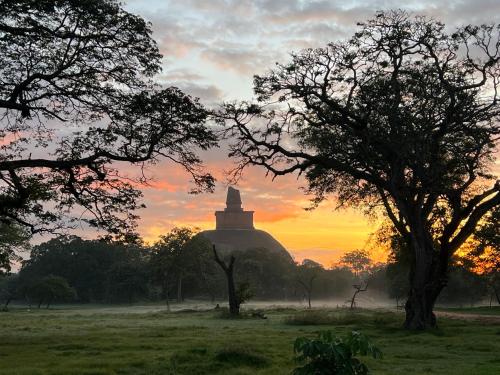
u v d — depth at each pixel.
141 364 14.94
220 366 14.32
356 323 34.78
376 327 30.17
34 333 27.53
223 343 20.77
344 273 157.00
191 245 112.88
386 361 16.28
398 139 28.45
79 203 24.45
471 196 33.50
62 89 22.53
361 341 6.52
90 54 22.97
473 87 28.89
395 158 29.36
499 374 13.23
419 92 28.97
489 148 31.67
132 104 23.06
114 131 23.67
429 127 28.77
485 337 24.14
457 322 34.84
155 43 23.55
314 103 31.58
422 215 30.14
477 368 14.48
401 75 30.11
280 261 149.12
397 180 29.53
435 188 28.84
